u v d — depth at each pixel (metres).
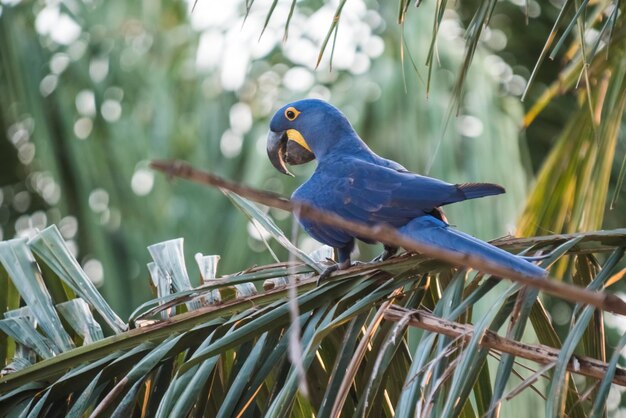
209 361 6.34
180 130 15.66
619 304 3.96
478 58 14.33
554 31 6.54
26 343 7.14
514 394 5.46
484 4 6.81
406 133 13.66
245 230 14.44
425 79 14.00
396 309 6.31
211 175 3.79
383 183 7.76
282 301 6.66
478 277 6.73
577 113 8.83
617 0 6.81
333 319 6.55
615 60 8.56
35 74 16.27
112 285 15.14
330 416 5.72
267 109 15.53
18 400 6.75
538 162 16.19
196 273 14.80
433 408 5.66
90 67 16.33
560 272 8.52
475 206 12.38
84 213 15.52
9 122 16.95
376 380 5.95
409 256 6.90
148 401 6.55
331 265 7.61
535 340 10.50
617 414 15.77
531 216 8.90
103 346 6.78
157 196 15.39
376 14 15.08
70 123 15.98
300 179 14.56
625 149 14.90
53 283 7.59
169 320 6.83
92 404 6.72
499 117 13.57
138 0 16.72
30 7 16.62
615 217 15.27
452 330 5.96
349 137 8.96
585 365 5.75
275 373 6.83
